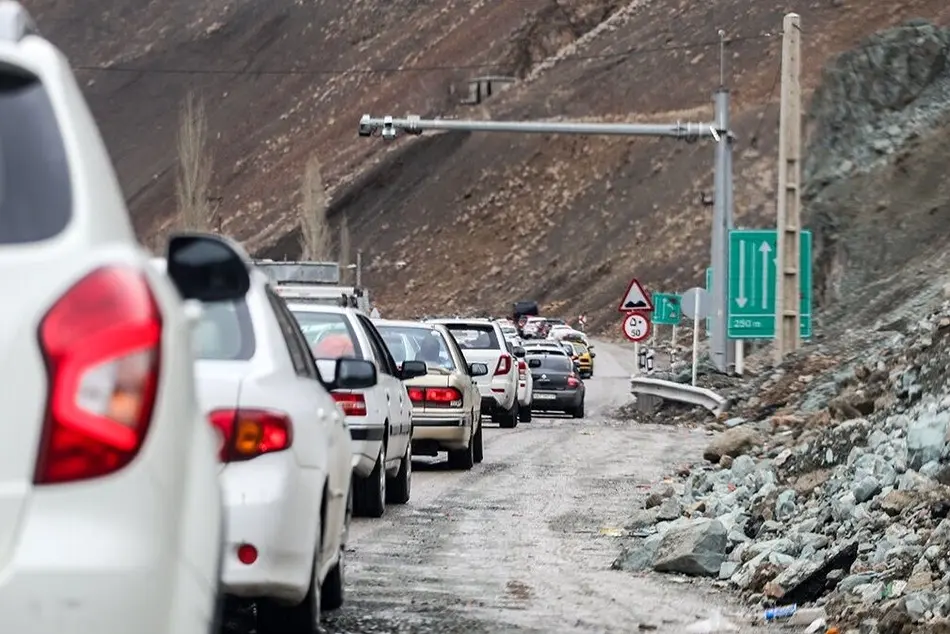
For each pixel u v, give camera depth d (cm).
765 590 3064
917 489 3256
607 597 3105
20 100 1151
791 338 10219
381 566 3456
